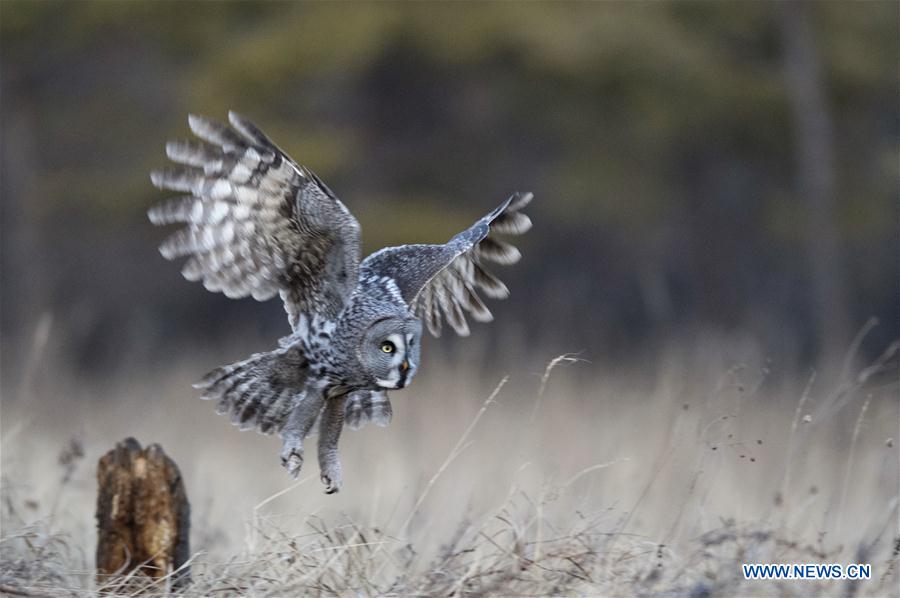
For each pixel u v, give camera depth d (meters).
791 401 25.30
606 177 48.91
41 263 48.84
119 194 48.38
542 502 12.73
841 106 51.56
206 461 20.88
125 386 33.75
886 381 34.75
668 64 48.88
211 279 13.19
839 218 50.31
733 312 50.28
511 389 32.03
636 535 12.59
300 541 12.62
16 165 49.72
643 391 30.53
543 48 47.44
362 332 12.99
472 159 50.28
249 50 46.91
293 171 12.59
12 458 15.88
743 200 51.53
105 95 51.09
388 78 49.59
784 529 13.24
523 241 48.75
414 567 12.98
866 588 12.48
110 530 12.56
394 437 22.97
